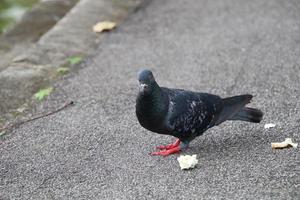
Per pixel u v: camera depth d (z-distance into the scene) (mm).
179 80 9523
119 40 11289
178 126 7012
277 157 7004
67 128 8234
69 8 13516
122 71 10008
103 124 8266
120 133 7977
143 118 6965
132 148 7559
